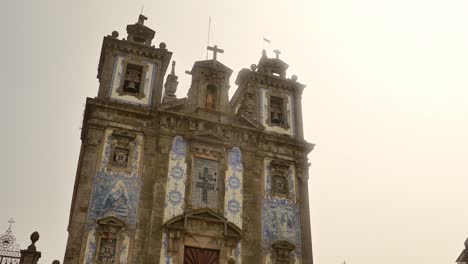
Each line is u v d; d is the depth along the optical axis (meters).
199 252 29.67
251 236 31.14
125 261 28.02
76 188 32.78
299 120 37.88
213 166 32.84
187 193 31.11
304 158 35.69
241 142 34.34
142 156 31.56
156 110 32.97
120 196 29.80
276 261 31.06
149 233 29.08
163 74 35.94
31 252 27.53
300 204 33.75
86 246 27.73
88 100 31.98
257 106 37.31
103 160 30.62
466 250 30.53
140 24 37.66
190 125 33.47
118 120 32.25
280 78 39.12
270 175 34.22
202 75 36.44
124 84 34.59
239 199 32.19
